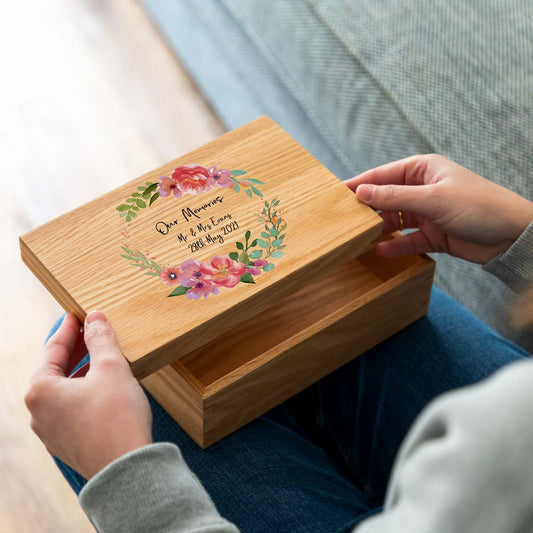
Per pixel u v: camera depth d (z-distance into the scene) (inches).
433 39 47.5
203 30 64.5
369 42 48.1
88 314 27.8
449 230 33.8
